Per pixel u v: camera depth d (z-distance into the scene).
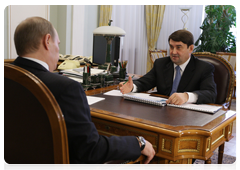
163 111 1.49
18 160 0.94
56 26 5.42
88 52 5.96
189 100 1.69
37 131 0.87
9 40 4.51
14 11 4.52
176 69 2.12
